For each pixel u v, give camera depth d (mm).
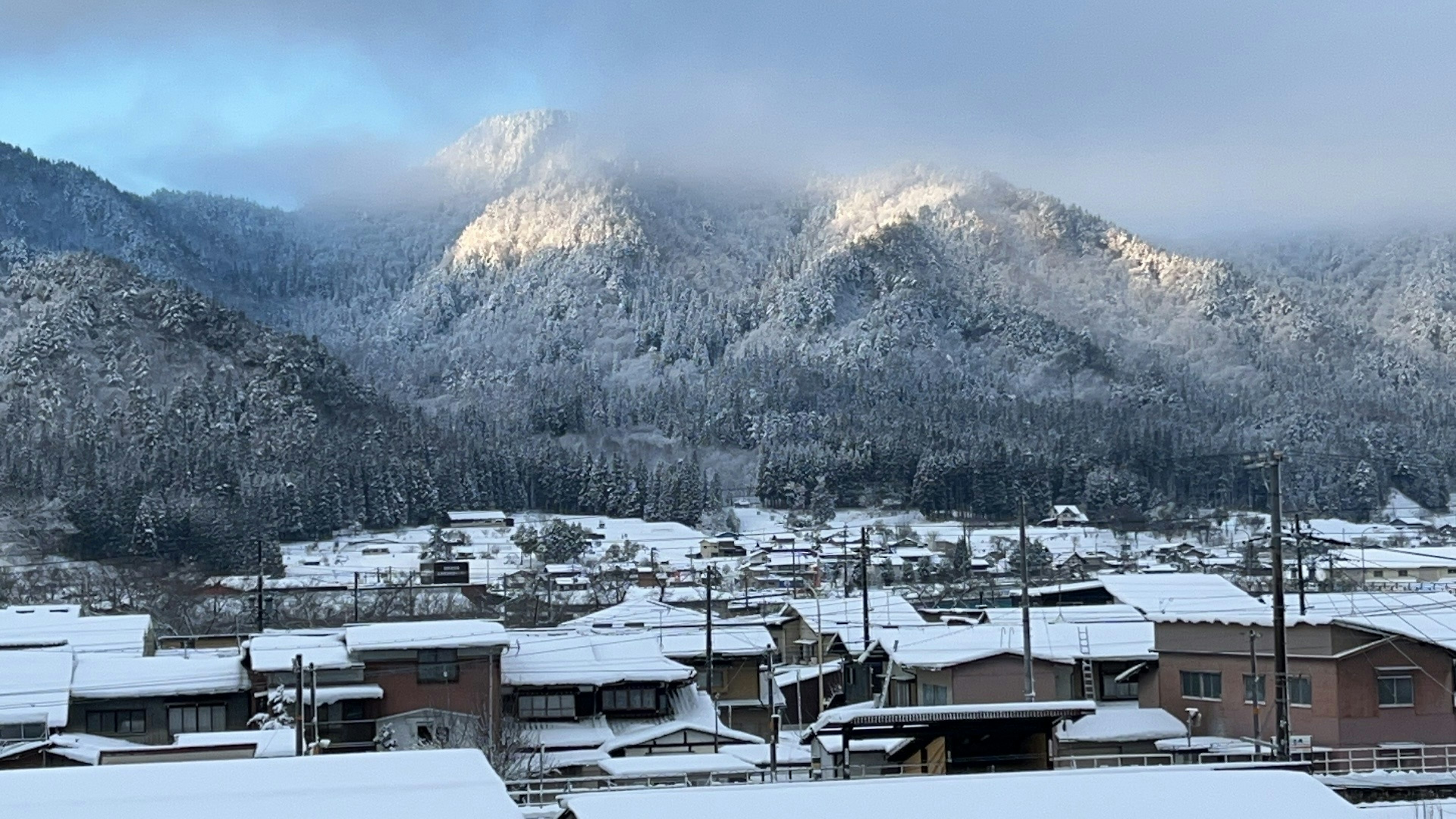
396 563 132375
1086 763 43438
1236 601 59594
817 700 61969
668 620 71500
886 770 40312
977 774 30906
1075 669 49438
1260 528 139875
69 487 135750
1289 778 25234
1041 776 25531
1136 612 61406
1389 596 63219
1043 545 127875
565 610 93688
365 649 49625
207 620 84812
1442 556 93812
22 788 23766
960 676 48812
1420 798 35844
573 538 140750
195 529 121375
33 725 46875
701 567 125688
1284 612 35500
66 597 95188
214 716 49750
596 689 53812
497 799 23344
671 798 24406
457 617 89188
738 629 65312
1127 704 50031
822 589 102562
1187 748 43625
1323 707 43531
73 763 43438
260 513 143250
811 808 23781
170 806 22859
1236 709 46031
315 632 58344
